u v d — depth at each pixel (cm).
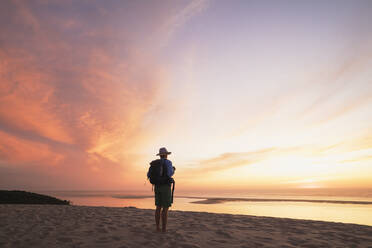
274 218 714
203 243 403
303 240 439
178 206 3497
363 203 4231
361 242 431
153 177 489
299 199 6103
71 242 403
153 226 549
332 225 602
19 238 431
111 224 568
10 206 976
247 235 473
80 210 868
